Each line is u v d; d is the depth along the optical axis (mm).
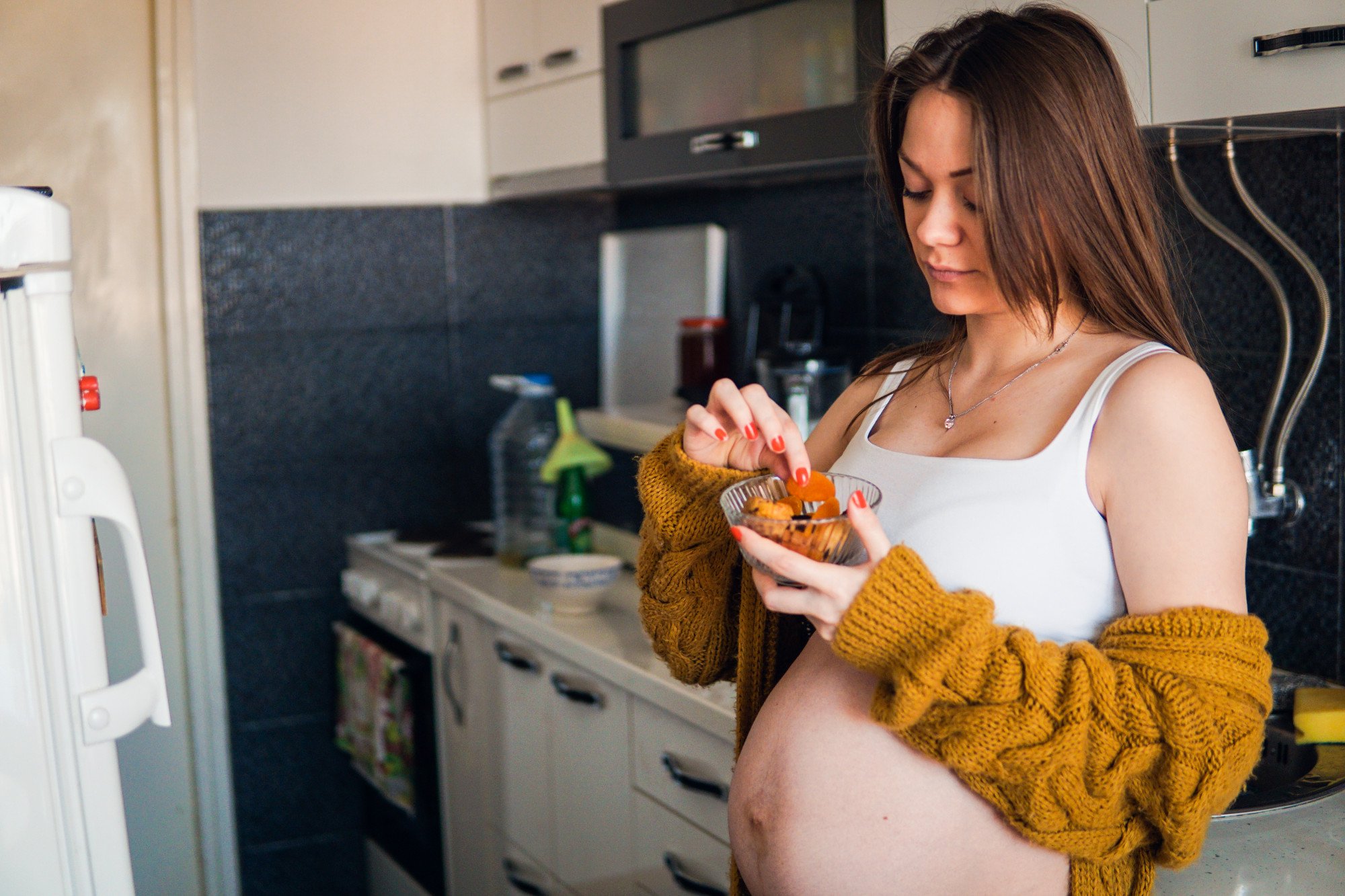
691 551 1215
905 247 2061
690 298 2621
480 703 2285
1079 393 973
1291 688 1443
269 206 2615
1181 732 850
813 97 1777
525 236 2861
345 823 2852
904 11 1541
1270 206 1479
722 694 1619
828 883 997
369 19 2650
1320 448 1466
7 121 2447
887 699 933
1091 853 935
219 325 2600
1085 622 953
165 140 2520
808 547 924
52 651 1044
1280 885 1069
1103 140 954
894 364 1210
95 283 2535
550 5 2396
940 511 990
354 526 2777
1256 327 1516
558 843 2047
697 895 1669
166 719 1122
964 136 953
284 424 2680
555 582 2035
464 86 2740
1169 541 896
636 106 2189
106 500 1065
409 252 2750
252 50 2570
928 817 971
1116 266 973
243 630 2695
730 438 1195
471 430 2869
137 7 2506
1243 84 1152
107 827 1077
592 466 2389
